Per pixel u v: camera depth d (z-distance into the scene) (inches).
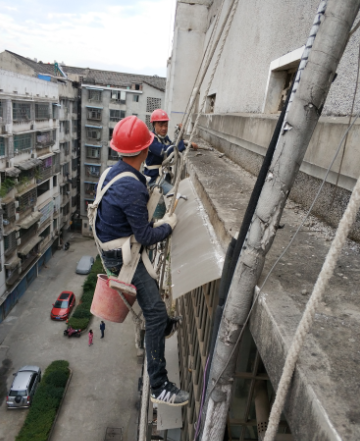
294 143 40.0
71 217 1154.7
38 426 453.4
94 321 698.2
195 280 64.2
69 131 1049.5
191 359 160.7
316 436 31.0
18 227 681.0
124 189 72.8
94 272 850.1
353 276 57.9
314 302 29.9
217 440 61.7
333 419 29.5
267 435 36.0
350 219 27.0
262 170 49.0
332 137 80.5
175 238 93.2
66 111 1010.1
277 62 128.0
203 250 75.5
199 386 137.6
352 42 80.8
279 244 70.5
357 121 72.3
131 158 76.4
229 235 67.1
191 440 142.4
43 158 801.6
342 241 27.7
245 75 180.9
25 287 781.3
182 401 80.8
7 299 687.1
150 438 194.1
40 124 792.3
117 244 76.7
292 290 51.0
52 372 543.2
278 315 44.1
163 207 149.5
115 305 93.0
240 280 48.7
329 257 28.6
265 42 148.9
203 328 134.3
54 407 483.2
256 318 49.0
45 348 617.9
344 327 43.0
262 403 81.8
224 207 87.6
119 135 75.4
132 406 517.3
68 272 892.6
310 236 77.7
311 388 32.8
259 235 45.3
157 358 81.6
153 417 207.2
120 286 76.9
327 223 85.6
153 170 142.0
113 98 1119.0
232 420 89.8
